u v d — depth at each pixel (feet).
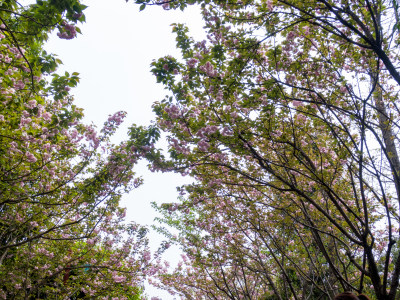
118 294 38.70
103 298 39.55
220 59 20.38
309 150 25.43
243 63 20.24
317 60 22.24
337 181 26.45
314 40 23.80
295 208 26.73
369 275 20.43
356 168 22.82
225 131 20.90
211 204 32.78
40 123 24.27
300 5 19.43
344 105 22.15
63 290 36.68
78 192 27.78
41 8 15.64
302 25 21.43
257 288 44.93
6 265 35.53
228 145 21.35
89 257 36.14
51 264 36.19
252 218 30.17
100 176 28.17
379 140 19.92
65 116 23.84
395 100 22.90
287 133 23.17
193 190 26.78
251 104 21.01
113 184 28.53
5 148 23.53
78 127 29.50
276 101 21.04
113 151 29.01
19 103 21.26
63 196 28.22
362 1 20.43
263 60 22.59
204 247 37.14
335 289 29.60
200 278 43.60
